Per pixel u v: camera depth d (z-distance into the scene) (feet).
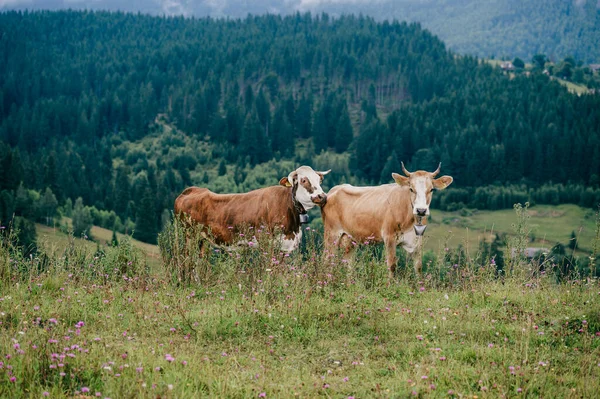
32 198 376.48
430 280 32.71
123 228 408.67
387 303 27.71
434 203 584.81
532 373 20.35
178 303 27.09
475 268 33.17
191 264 33.35
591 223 490.90
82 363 19.61
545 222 499.10
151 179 560.61
